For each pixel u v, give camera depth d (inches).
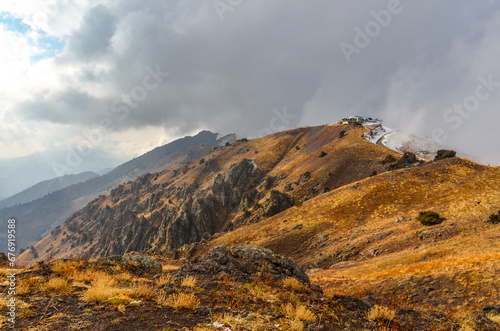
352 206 3149.6
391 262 1526.8
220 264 463.2
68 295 308.2
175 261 1945.1
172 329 212.5
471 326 305.0
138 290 307.9
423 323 290.8
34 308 255.4
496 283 794.8
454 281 896.9
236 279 410.0
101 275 423.8
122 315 240.1
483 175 2662.4
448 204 2337.6
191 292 320.2
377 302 345.7
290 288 396.5
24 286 322.7
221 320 231.0
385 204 2930.6
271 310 276.1
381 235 2208.4
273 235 3250.5
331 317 274.8
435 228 1905.8
